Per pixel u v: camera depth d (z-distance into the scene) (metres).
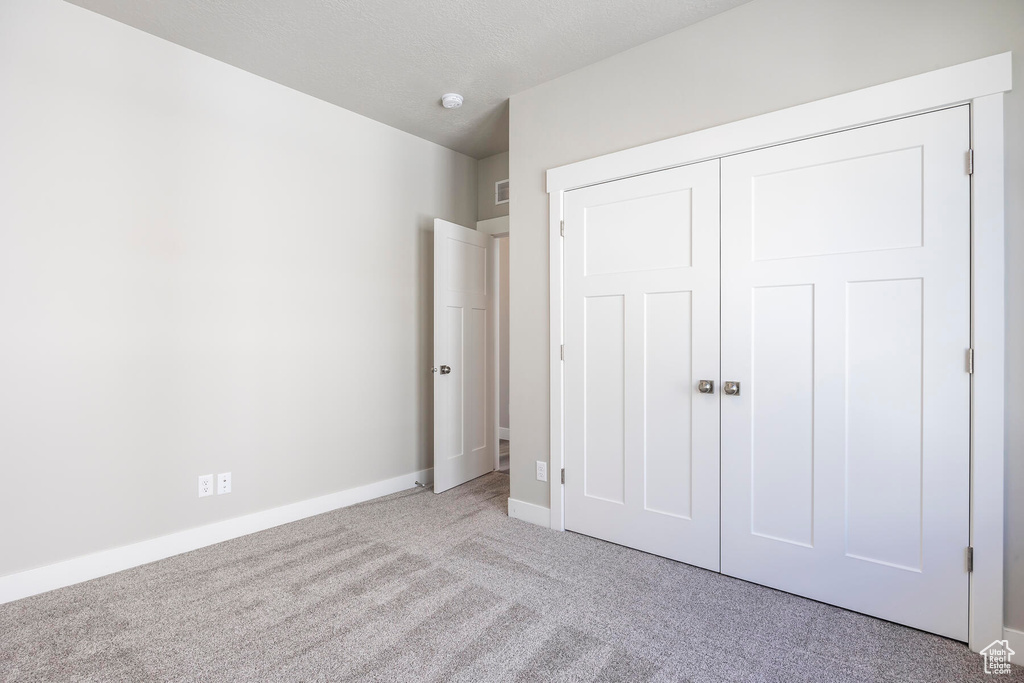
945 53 1.68
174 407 2.38
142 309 2.28
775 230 2.01
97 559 2.14
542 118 2.77
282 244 2.80
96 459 2.14
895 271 1.76
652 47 2.36
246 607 1.89
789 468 1.98
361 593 2.00
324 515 2.92
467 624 1.78
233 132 2.60
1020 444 1.57
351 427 3.14
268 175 2.74
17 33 1.96
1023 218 1.56
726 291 2.13
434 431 3.35
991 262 1.59
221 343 2.54
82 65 2.11
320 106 2.99
